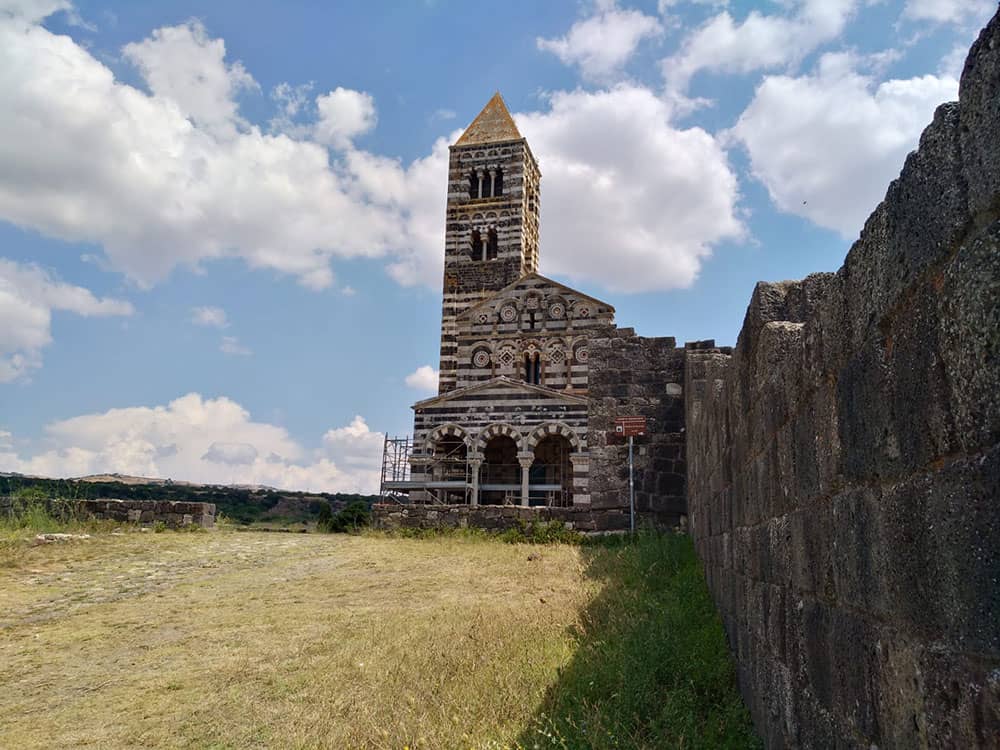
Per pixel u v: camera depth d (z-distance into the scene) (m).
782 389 4.99
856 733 3.44
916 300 2.71
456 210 54.88
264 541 19.88
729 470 7.89
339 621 10.63
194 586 13.46
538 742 5.91
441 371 51.47
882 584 3.07
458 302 53.03
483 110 58.34
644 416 20.00
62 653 9.23
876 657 3.16
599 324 45.12
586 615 10.00
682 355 20.14
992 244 2.18
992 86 2.19
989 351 2.17
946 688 2.46
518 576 14.05
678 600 10.15
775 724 5.22
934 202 2.55
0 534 18.52
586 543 19.23
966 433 2.32
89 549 17.38
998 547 2.12
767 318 5.78
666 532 17.89
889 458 2.98
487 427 39.81
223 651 9.22
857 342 3.38
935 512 2.54
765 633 5.64
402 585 13.41
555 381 44.88
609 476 19.88
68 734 6.75
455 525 21.45
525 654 8.15
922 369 2.65
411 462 40.09
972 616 2.27
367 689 7.55
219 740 6.53
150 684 8.03
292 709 7.15
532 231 57.94
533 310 46.09
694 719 6.30
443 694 7.21
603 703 6.66
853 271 3.46
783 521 4.98
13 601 12.11
